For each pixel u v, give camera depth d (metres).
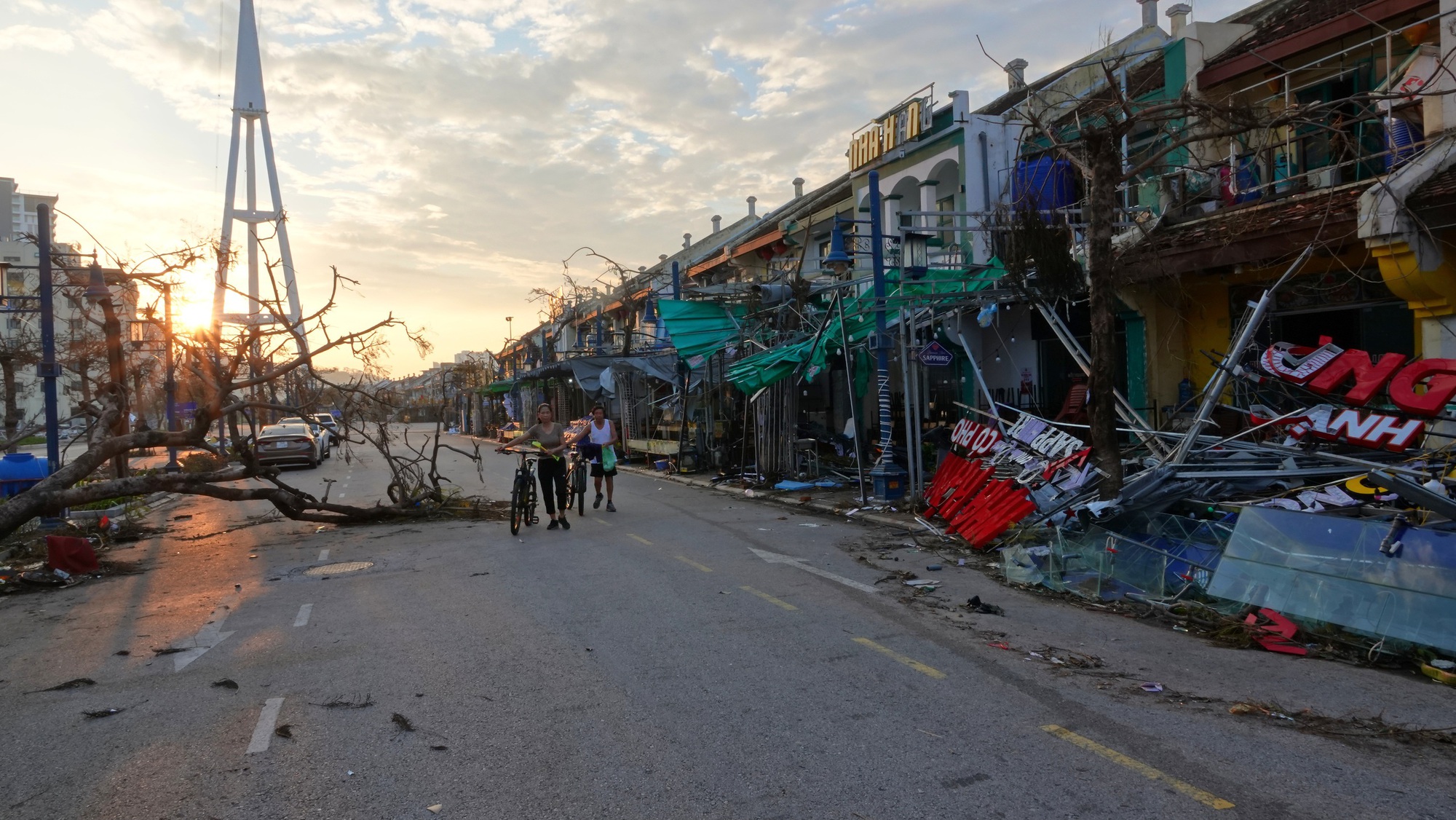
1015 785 3.90
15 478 13.56
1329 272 10.97
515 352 45.28
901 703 5.01
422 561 10.00
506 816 3.72
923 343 13.94
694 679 5.52
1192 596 7.07
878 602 7.55
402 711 5.04
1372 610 5.75
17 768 4.37
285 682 5.65
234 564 10.20
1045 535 8.95
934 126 18.59
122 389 12.68
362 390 13.76
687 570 9.08
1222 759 4.14
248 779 4.16
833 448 19.67
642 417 25.00
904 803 3.75
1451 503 6.18
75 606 8.20
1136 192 13.62
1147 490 8.36
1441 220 8.72
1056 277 10.49
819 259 23.72
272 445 26.33
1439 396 7.68
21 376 39.62
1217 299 12.58
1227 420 11.69
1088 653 5.96
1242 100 12.69
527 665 5.88
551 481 12.33
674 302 19.06
